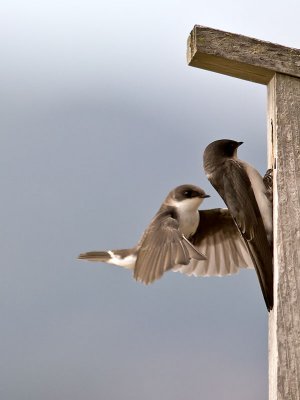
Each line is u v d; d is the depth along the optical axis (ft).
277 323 26.63
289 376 26.09
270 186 29.86
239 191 29.73
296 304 26.84
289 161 28.40
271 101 29.84
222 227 33.99
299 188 28.12
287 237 27.55
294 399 25.90
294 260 27.32
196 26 29.63
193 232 33.58
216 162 30.83
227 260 33.86
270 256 28.81
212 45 29.48
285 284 27.04
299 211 27.86
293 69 29.40
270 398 27.71
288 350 26.35
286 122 28.89
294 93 29.30
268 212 29.40
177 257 29.81
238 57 29.45
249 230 29.27
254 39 29.60
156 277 29.78
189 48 29.99
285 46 29.60
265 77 30.04
